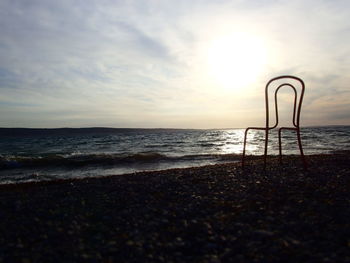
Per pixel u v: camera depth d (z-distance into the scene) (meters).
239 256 3.01
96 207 5.03
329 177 6.80
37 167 15.42
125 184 7.04
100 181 7.77
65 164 16.25
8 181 11.35
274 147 27.06
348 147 24.36
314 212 4.30
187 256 3.09
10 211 4.99
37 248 3.37
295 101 7.86
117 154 21.14
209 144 35.69
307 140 36.59
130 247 3.34
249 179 6.91
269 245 3.25
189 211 4.61
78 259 3.06
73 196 5.96
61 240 3.60
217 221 4.09
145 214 4.54
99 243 3.48
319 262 2.80
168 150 26.78
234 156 18.33
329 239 3.34
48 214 4.71
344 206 4.54
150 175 8.41
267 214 4.30
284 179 6.70
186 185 6.54
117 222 4.22
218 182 6.71
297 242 3.27
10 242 3.58
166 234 3.71
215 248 3.25
